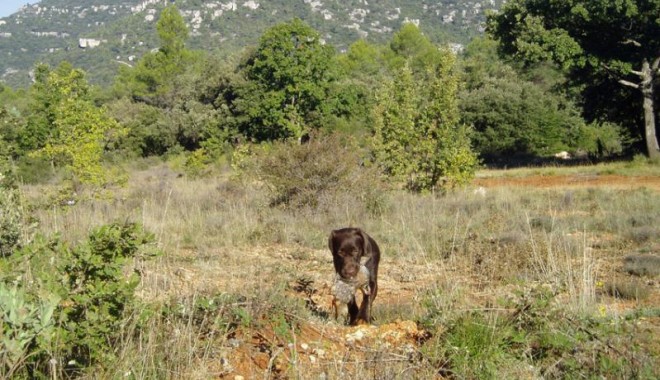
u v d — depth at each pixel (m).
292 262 11.50
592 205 18.20
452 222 14.96
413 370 5.34
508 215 15.75
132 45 191.12
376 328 6.37
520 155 48.75
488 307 6.36
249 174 21.83
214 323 5.54
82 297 4.86
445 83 22.81
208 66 65.75
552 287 7.23
